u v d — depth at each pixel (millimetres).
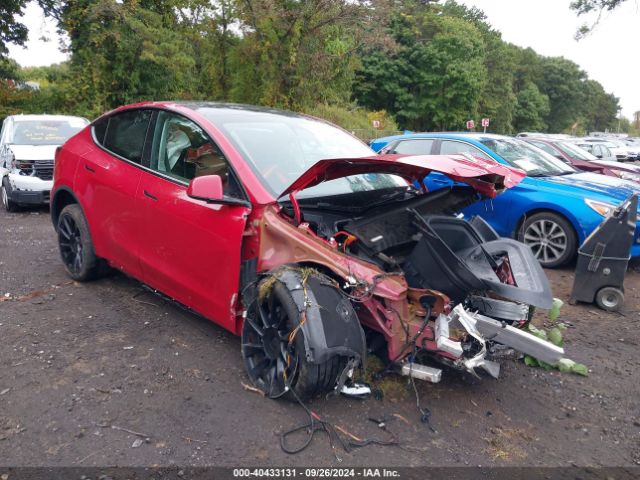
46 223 9125
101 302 5090
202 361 3998
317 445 3074
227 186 3885
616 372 4230
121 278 5750
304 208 3789
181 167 4258
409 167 3688
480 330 3377
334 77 20578
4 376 3707
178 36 19719
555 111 80188
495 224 7473
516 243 3943
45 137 10719
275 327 3465
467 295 3438
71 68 19875
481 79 44812
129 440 3070
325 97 20781
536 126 69562
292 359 3336
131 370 3840
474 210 7605
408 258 3520
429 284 3426
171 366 3910
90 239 5266
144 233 4465
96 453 2951
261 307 3529
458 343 3189
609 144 32531
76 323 4602
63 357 4000
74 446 3004
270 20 18109
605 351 4637
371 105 44656
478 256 3703
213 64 20422
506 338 3389
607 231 5508
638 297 6109
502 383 3918
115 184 4730
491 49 55156
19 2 20094
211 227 3832
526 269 3658
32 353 4047
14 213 10070
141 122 4766
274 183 3855
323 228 3691
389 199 4156
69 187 5359
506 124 57531
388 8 19078
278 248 3629
